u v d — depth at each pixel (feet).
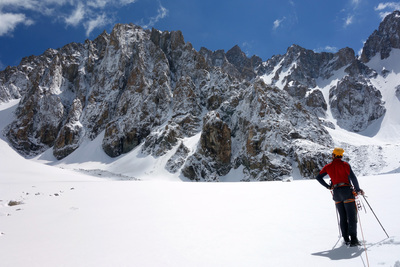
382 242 14.19
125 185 59.52
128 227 23.88
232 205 31.86
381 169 234.17
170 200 38.04
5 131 415.23
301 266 12.48
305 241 16.46
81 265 15.23
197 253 15.83
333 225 19.84
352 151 286.87
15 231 25.12
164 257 15.55
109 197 43.73
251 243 16.89
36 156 396.98
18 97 587.68
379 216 20.75
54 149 386.93
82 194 48.06
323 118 535.60
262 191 42.60
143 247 17.81
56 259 16.58
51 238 21.99
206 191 46.65
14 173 96.94
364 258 12.47
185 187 54.03
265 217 24.16
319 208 26.73
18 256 17.70
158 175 263.90
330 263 12.45
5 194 51.93
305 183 50.24
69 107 450.30
